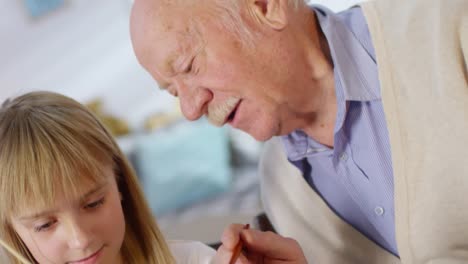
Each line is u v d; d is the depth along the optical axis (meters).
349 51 0.86
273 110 0.84
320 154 0.92
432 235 0.79
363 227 0.94
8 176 0.75
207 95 0.82
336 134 0.85
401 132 0.80
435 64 0.78
